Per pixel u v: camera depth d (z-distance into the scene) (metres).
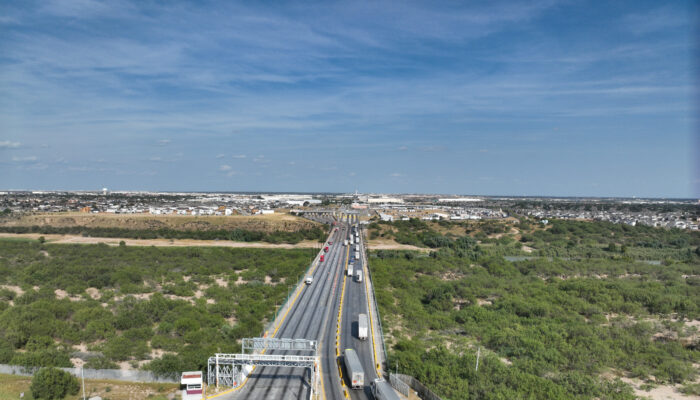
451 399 57.78
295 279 130.50
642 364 75.56
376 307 99.50
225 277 137.12
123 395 58.81
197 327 84.06
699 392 64.88
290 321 90.19
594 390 63.28
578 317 101.12
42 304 93.69
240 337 80.44
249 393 59.34
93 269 134.12
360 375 60.34
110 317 88.44
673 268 167.88
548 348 80.00
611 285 130.25
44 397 56.56
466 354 72.75
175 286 119.62
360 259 171.75
